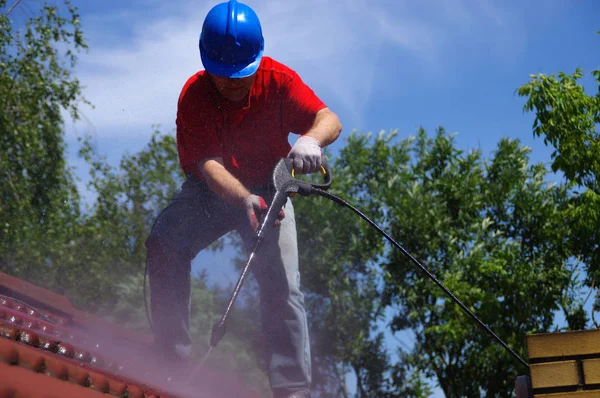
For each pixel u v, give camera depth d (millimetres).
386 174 17141
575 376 2225
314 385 15852
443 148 16328
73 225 16219
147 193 17312
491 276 13742
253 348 10156
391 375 15367
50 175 15602
